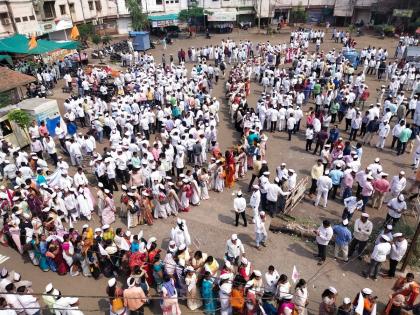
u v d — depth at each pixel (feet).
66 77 89.35
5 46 92.22
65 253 34.30
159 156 49.29
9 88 63.16
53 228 36.73
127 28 157.07
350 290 33.06
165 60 117.80
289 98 68.90
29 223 37.11
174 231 34.86
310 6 165.17
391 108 65.98
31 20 113.29
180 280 31.40
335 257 36.99
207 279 29.55
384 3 148.15
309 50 124.16
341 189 46.93
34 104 61.36
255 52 123.95
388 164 54.49
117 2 150.00
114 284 28.04
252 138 52.90
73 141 53.93
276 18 167.63
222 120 72.49
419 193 44.60
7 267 36.78
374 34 148.56
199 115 62.75
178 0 154.40
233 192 48.55
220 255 37.06
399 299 28.50
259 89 90.48
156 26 148.25
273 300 28.30
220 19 152.25
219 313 30.91
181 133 56.24
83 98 71.72
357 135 63.87
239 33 156.87
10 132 57.21
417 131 58.70
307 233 39.81
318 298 32.14
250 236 40.11
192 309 31.45
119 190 49.44
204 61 94.63
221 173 47.62
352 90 73.82
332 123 69.10
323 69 90.74
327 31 155.33
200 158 54.19
